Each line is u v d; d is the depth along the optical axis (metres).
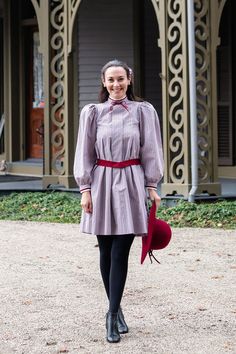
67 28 13.20
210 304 6.85
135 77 15.41
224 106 15.13
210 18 11.88
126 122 5.75
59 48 13.38
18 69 16.88
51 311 6.65
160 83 15.64
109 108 5.78
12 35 16.78
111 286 5.75
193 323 6.27
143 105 5.83
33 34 16.80
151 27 15.55
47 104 13.47
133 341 5.78
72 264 8.60
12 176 16.42
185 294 7.20
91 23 15.57
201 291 7.32
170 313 6.56
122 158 5.74
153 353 5.50
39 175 16.22
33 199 12.94
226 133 15.15
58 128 13.49
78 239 10.20
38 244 9.87
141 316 6.46
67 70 13.26
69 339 5.86
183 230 10.60
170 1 11.80
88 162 5.78
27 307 6.79
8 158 16.98
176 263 8.55
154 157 5.79
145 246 5.72
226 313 6.57
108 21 15.52
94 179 5.79
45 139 13.49
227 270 8.21
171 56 11.86
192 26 11.52
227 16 14.92
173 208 11.46
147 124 5.80
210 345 5.70
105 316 6.48
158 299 7.02
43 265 8.56
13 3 16.73
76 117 15.55
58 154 13.49
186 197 11.78
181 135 11.82
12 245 9.80
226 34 14.98
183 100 11.75
